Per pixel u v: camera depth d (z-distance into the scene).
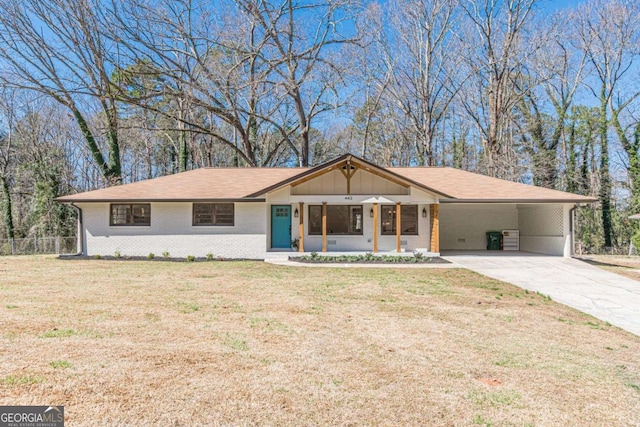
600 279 11.02
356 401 3.61
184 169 29.86
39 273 11.16
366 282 10.10
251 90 24.97
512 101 28.95
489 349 5.14
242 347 4.98
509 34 27.11
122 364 4.27
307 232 17.03
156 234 15.94
